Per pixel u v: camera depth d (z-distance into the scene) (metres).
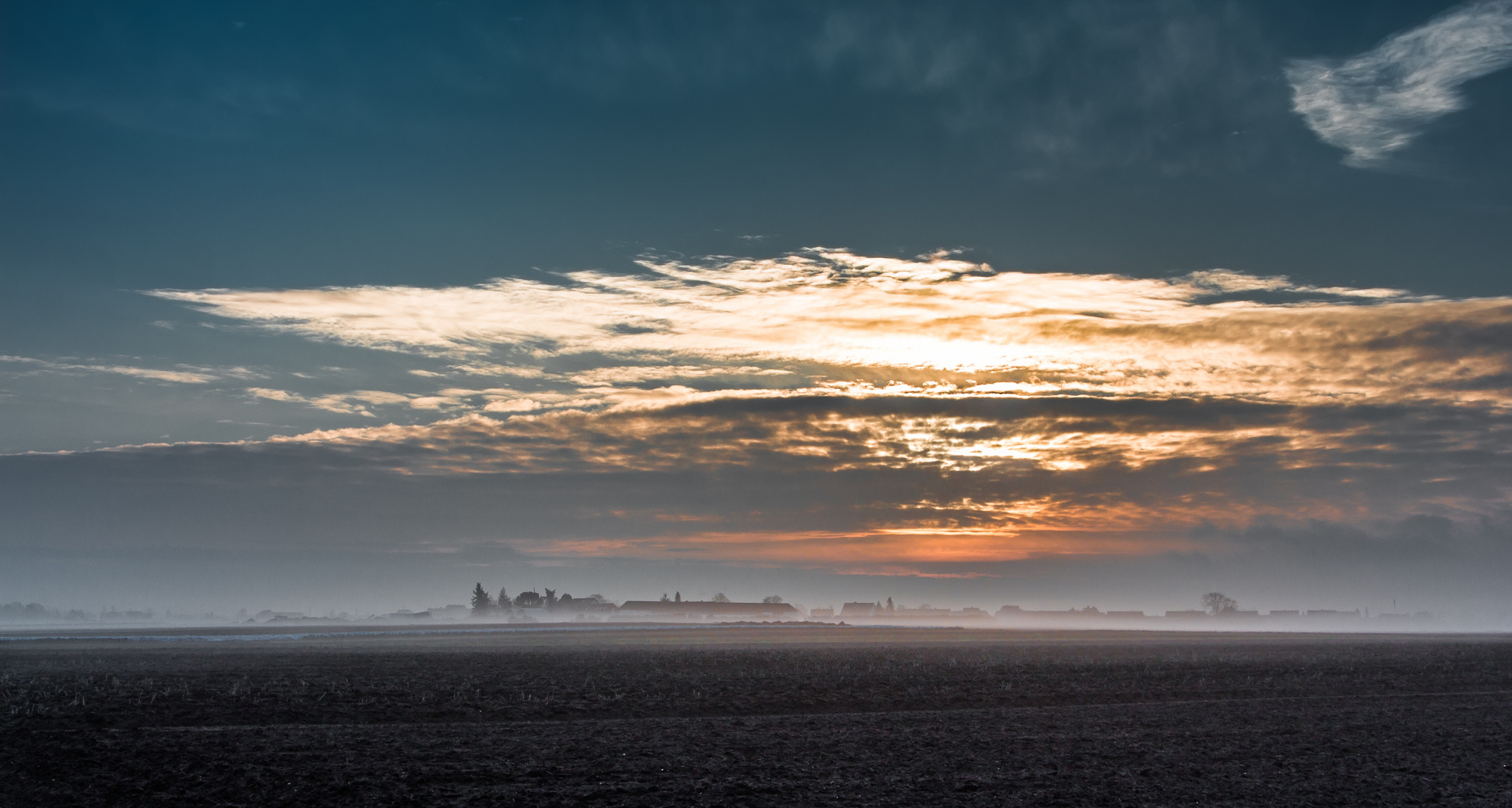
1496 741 34.22
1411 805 24.08
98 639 121.31
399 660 72.25
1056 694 49.31
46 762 27.70
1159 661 75.81
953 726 36.97
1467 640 150.62
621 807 23.02
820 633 170.00
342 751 29.77
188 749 29.88
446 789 24.70
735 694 47.47
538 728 35.66
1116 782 26.36
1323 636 177.88
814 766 28.16
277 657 75.69
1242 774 27.72
